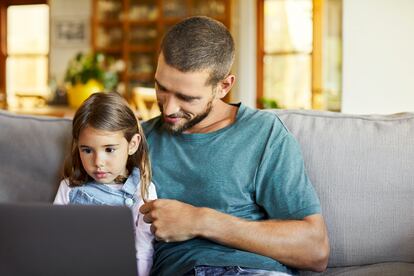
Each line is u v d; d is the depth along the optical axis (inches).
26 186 63.1
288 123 64.6
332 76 264.8
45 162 63.4
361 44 105.9
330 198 61.4
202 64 55.2
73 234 38.1
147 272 57.2
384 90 105.5
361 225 61.1
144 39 309.1
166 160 60.2
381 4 104.3
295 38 277.1
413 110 104.3
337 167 61.8
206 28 56.6
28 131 64.6
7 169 63.6
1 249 38.1
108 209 38.0
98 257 38.4
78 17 317.4
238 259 52.7
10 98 338.3
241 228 52.5
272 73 281.3
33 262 38.4
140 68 311.4
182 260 54.2
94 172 57.6
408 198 61.3
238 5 280.5
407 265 59.6
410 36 103.4
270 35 281.0
